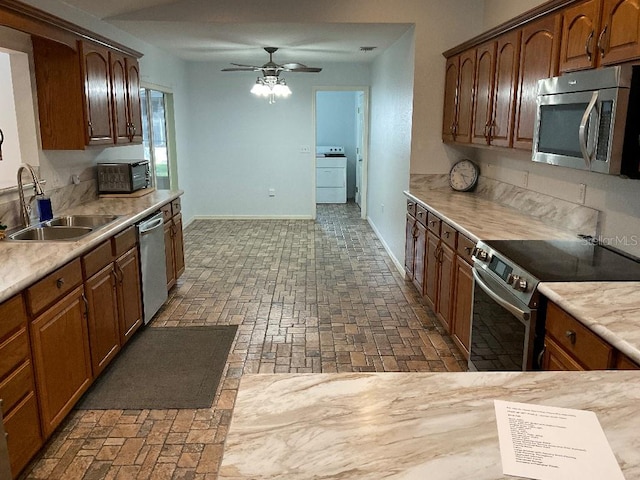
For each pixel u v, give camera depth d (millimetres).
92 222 3510
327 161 9883
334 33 5086
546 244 2734
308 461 977
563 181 3182
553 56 2658
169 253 4480
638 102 1956
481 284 2637
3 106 3359
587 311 1810
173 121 6984
